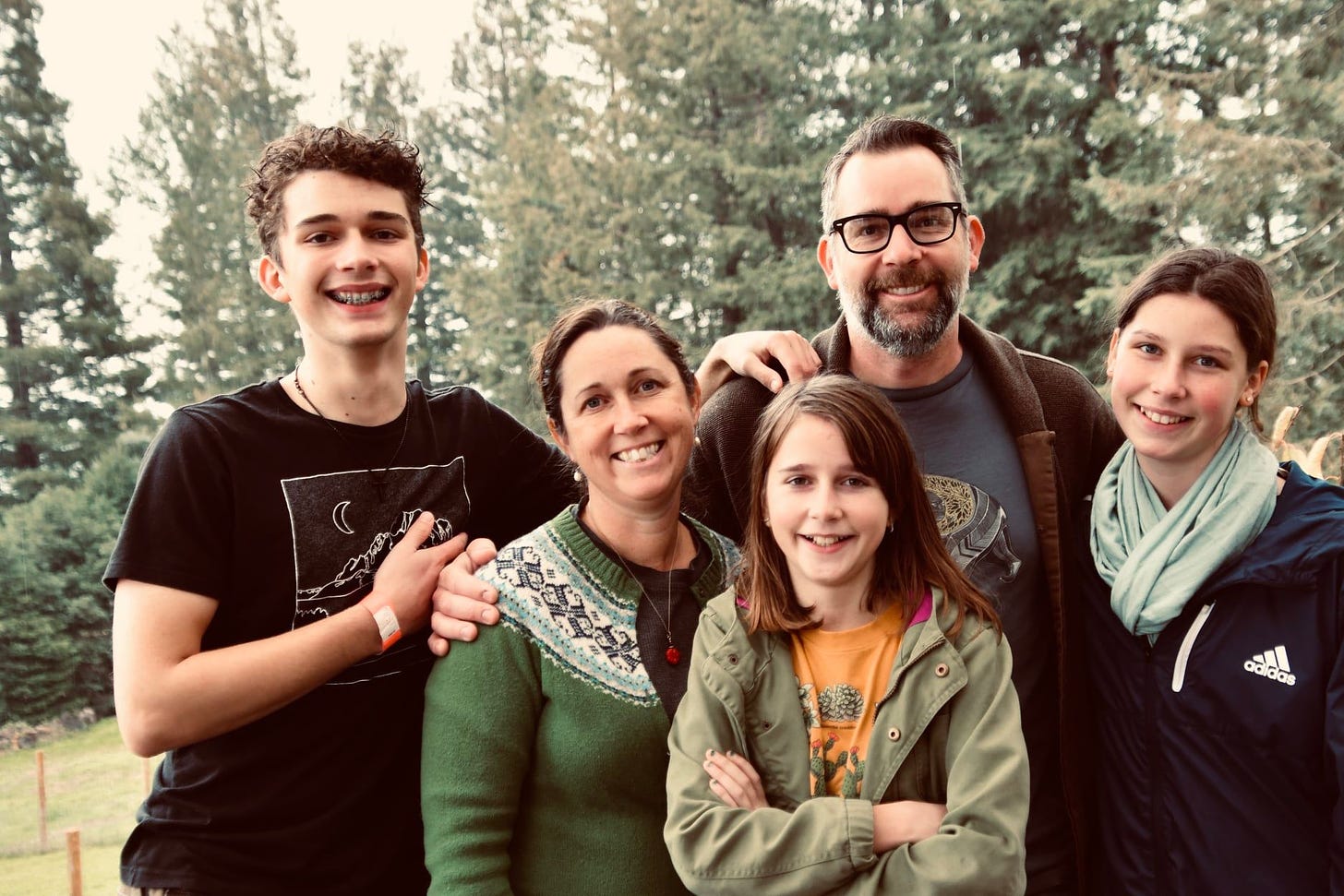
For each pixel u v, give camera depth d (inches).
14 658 799.7
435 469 88.2
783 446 72.1
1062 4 683.4
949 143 91.9
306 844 79.0
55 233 1045.8
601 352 76.3
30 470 971.9
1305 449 469.7
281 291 85.4
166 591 75.5
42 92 1080.8
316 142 80.8
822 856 62.2
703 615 75.9
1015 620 87.0
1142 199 577.6
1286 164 531.5
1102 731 81.0
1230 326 74.2
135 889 77.9
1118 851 78.2
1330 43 560.4
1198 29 630.5
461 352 932.0
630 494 75.9
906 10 780.0
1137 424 77.2
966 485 90.7
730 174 771.4
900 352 90.7
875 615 72.7
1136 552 77.2
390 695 82.7
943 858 61.1
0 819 598.2
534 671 72.6
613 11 866.8
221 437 79.5
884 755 67.1
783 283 727.1
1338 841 67.5
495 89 1355.8
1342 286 496.7
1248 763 71.2
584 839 71.7
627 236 819.4
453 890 68.0
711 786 67.3
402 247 83.4
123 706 74.1
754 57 802.2
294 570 80.8
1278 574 70.6
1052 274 665.6
